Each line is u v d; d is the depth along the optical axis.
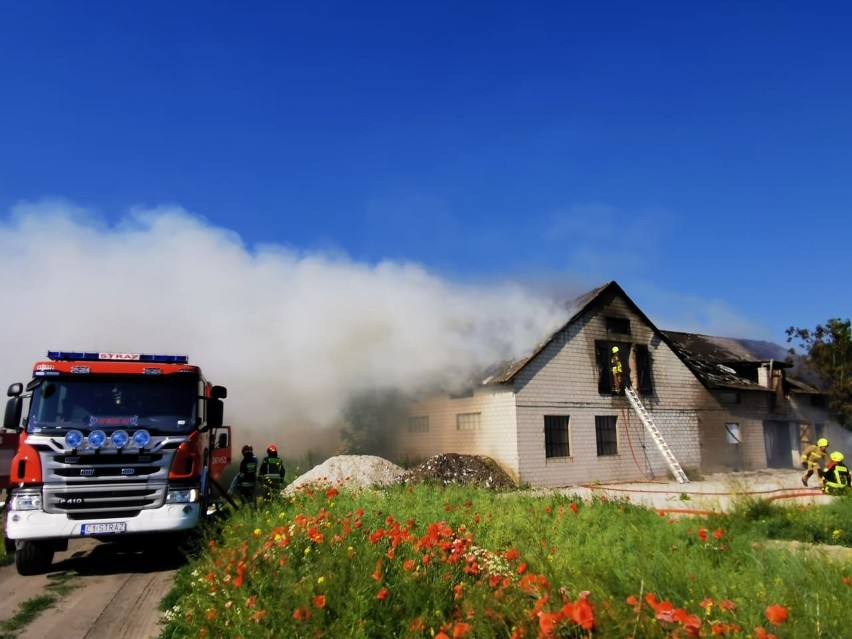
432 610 4.20
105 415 9.20
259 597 4.60
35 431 8.84
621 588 4.48
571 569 4.97
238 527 8.53
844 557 5.93
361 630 3.90
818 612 3.70
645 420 21.98
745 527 8.28
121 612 6.75
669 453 21.33
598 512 9.31
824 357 30.64
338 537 5.98
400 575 4.79
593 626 3.04
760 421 27.84
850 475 12.62
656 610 3.12
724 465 25.44
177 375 9.69
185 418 9.45
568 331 21.41
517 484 18.69
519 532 7.50
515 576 4.56
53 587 7.94
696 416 24.84
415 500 10.50
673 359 24.69
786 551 5.76
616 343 22.86
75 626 6.29
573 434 20.61
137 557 9.86
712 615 3.76
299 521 6.67
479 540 6.92
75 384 9.34
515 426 19.28
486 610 3.69
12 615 6.71
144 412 9.34
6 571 9.02
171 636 5.39
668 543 6.80
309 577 4.70
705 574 4.96
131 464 8.80
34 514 8.42
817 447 16.83
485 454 20.14
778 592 4.30
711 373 27.81
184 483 9.08
